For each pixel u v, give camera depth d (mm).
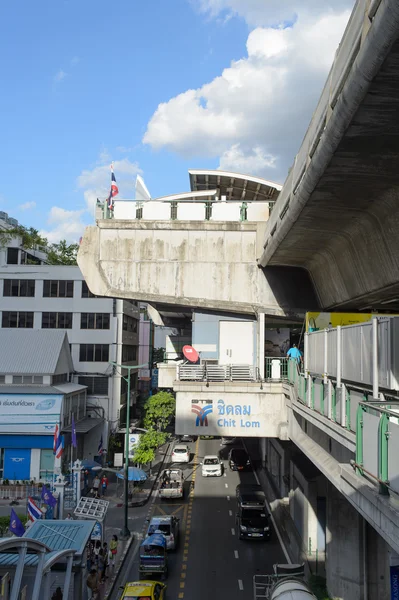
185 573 22516
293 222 13648
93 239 21297
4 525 26016
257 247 21125
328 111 8633
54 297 47031
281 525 27766
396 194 10539
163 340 87000
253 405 20047
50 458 37750
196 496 35406
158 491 36938
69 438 39719
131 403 53906
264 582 21312
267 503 33531
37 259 56031
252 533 26312
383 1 5488
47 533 19453
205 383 20141
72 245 69312
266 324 24281
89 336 46750
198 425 20000
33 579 14812
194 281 21156
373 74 6547
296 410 16781
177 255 21219
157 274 21141
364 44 6266
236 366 21094
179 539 26938
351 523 18047
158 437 39719
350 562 17969
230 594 20344
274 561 23812
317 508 22344
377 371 9000
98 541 24328
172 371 29250
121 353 47594
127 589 18203
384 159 9125
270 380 20812
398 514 6516
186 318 37969
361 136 8227
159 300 21016
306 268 20547
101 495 35469
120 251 21219
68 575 17000
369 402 8102
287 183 14141
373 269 13898
